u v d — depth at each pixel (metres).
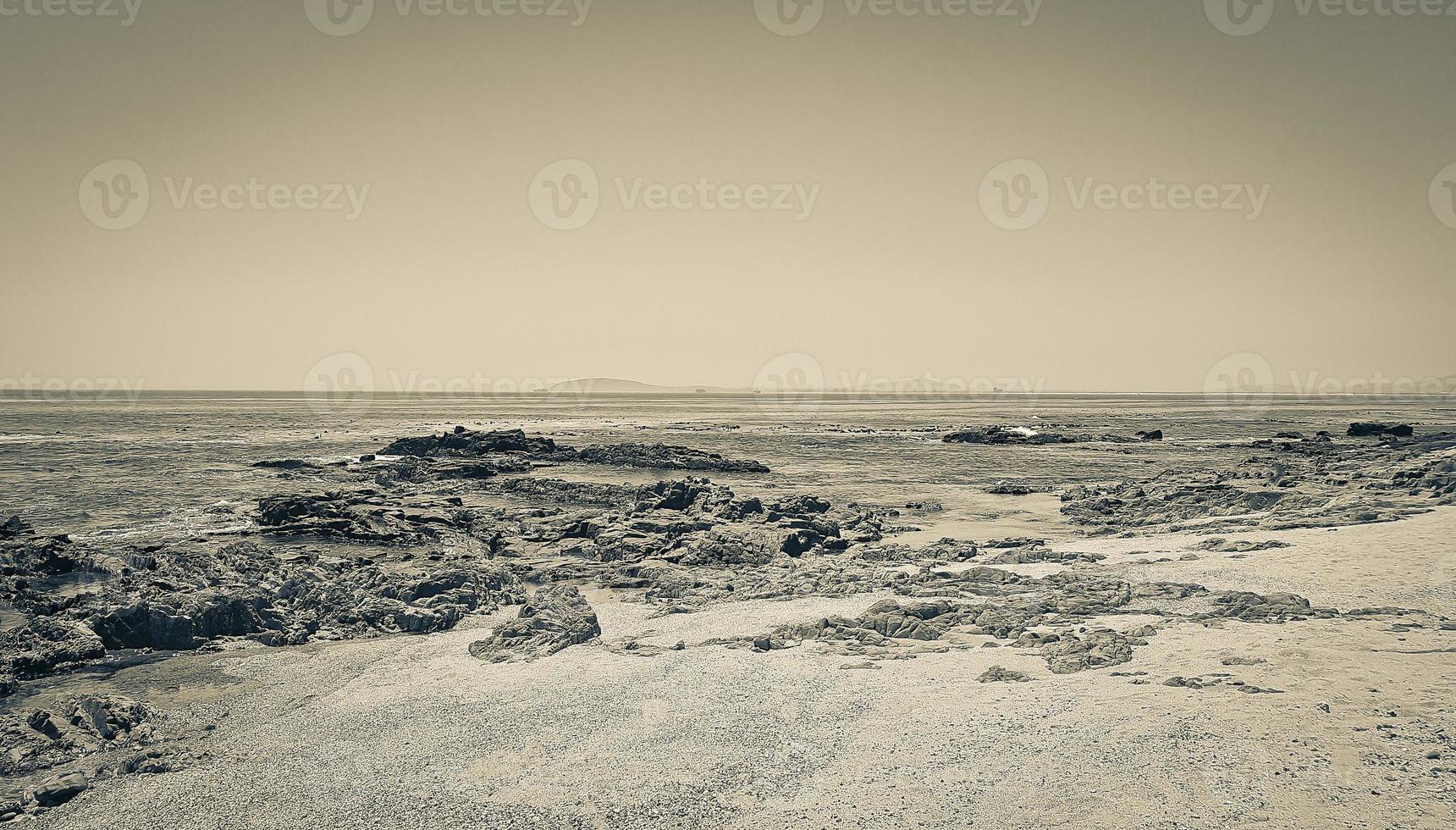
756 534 28.67
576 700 14.55
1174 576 21.52
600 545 27.73
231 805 11.36
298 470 56.41
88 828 10.89
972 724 12.70
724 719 13.45
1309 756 11.02
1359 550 22.83
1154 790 10.48
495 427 124.00
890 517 36.25
